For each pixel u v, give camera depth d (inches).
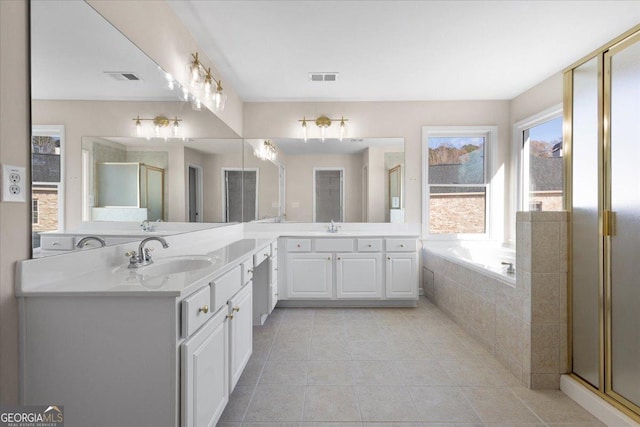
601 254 70.6
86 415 47.1
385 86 140.8
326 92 147.8
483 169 163.0
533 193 147.1
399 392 78.0
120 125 69.0
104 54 63.1
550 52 110.6
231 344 68.4
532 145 147.6
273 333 114.3
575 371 78.0
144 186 77.2
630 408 64.5
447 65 120.5
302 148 159.9
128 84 71.0
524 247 81.7
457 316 122.4
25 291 45.8
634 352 64.0
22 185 46.2
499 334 93.4
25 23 46.8
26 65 46.9
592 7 86.3
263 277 121.9
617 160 66.7
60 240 53.4
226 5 85.4
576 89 76.9
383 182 160.1
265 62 117.6
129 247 71.5
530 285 79.3
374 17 90.4
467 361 93.7
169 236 86.0
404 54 111.9
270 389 79.4
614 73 67.2
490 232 159.8
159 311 46.8
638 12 88.4
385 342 106.7
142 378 46.8
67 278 53.7
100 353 46.8
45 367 46.8
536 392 77.9
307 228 160.6
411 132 159.3
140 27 73.8
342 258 141.3
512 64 119.8
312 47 107.0
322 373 87.0
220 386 62.4
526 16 90.2
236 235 144.2
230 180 138.7
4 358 44.4
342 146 159.8
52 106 51.5
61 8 53.1
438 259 141.3
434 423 67.1
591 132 72.9
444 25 94.4
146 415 46.8
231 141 140.5
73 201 55.9
